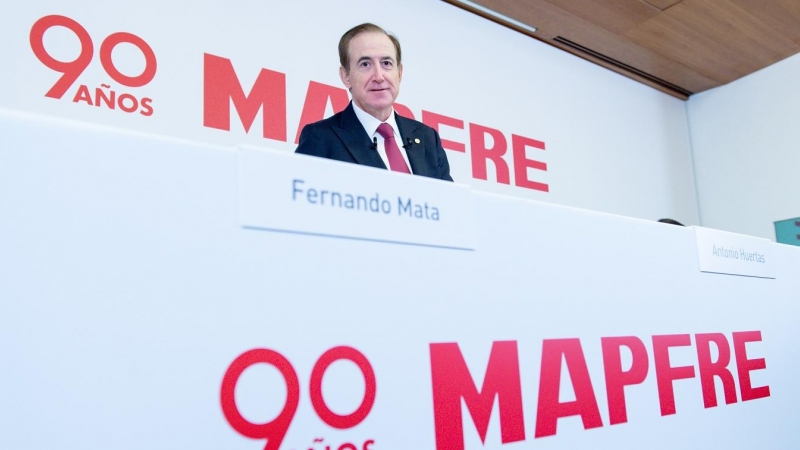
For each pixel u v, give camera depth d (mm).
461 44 4109
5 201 502
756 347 1229
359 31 1563
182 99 2916
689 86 5379
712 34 4562
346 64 1564
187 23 2992
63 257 520
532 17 4277
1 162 504
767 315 1288
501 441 781
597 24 4371
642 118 5176
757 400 1194
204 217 592
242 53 3154
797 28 4559
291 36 3352
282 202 638
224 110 3039
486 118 4133
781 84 5012
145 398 540
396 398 693
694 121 5531
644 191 5020
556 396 852
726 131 5320
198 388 567
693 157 5520
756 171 5105
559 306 880
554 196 4391
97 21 2725
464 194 796
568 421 859
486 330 788
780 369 1276
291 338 626
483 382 774
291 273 636
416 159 1550
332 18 3537
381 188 717
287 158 650
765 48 4824
